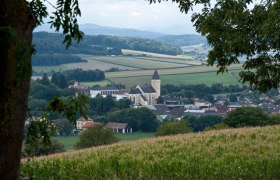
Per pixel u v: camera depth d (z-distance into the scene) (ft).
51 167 57.36
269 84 57.47
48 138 27.96
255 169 56.85
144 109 459.32
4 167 22.17
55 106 26.45
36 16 26.78
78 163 66.28
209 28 54.95
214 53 56.24
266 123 293.43
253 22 50.62
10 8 21.47
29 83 22.57
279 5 44.70
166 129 324.80
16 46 20.99
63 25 26.68
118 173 56.54
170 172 56.39
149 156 76.79
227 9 52.85
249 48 51.98
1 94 21.61
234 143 90.02
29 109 26.45
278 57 55.26
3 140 21.99
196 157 71.26
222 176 54.29
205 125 427.74
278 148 79.97
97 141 303.27
